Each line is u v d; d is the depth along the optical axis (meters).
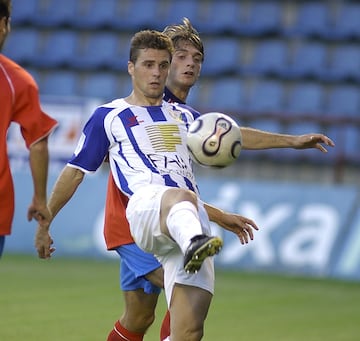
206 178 55.25
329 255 48.59
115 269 48.00
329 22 68.75
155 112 20.88
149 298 22.48
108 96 66.69
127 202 21.47
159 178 20.03
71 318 32.34
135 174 20.16
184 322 18.58
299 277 47.53
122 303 36.44
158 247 19.09
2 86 17.91
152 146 20.39
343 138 55.62
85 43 70.44
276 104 64.88
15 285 40.81
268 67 66.69
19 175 54.50
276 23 69.25
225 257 49.84
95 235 52.53
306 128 61.50
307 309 36.78
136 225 19.09
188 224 17.72
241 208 50.59
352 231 48.91
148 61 20.62
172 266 19.03
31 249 53.81
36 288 40.06
